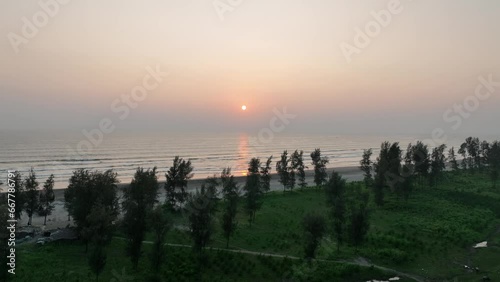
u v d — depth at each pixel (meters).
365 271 47.81
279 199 89.81
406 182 83.38
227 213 56.22
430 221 69.75
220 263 47.75
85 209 55.16
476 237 62.41
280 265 47.91
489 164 142.12
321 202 86.62
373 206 81.00
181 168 77.81
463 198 90.00
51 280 40.47
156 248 43.44
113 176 70.00
